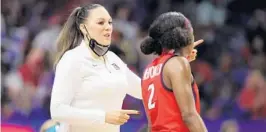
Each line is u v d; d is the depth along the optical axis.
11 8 29.20
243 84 27.78
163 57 10.77
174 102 10.41
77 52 11.69
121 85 11.88
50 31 27.06
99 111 11.14
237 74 28.28
